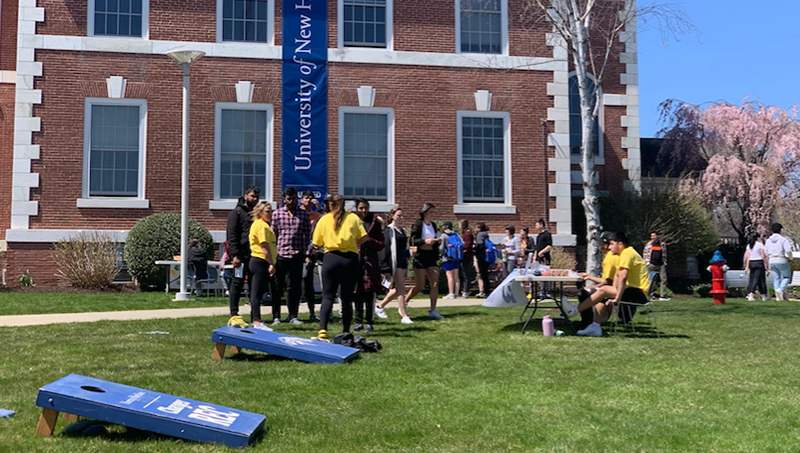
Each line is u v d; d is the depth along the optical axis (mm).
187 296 15406
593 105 23438
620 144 23547
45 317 12398
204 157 18969
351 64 19719
